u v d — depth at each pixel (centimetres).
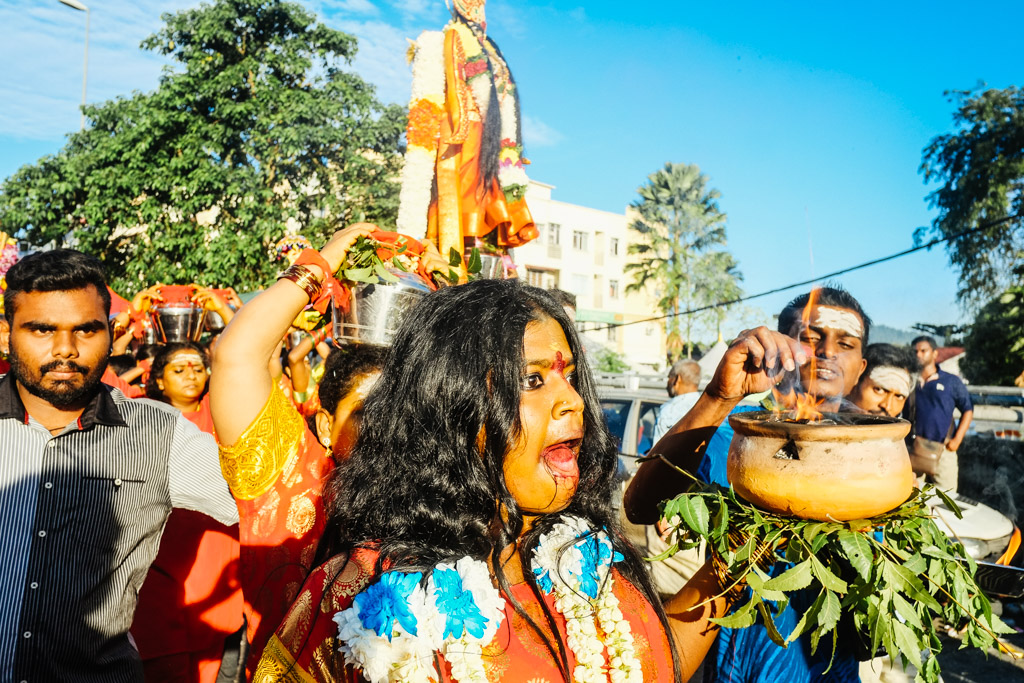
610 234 4125
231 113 1154
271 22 1205
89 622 200
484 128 258
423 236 255
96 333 207
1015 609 422
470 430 113
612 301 4150
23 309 198
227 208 1195
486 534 116
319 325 245
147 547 218
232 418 174
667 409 399
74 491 202
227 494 228
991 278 1026
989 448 551
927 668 130
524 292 124
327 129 1155
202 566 289
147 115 1181
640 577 140
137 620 277
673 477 169
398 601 105
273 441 179
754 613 127
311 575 114
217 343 173
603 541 133
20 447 200
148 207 1157
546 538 125
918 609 129
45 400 204
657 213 3612
